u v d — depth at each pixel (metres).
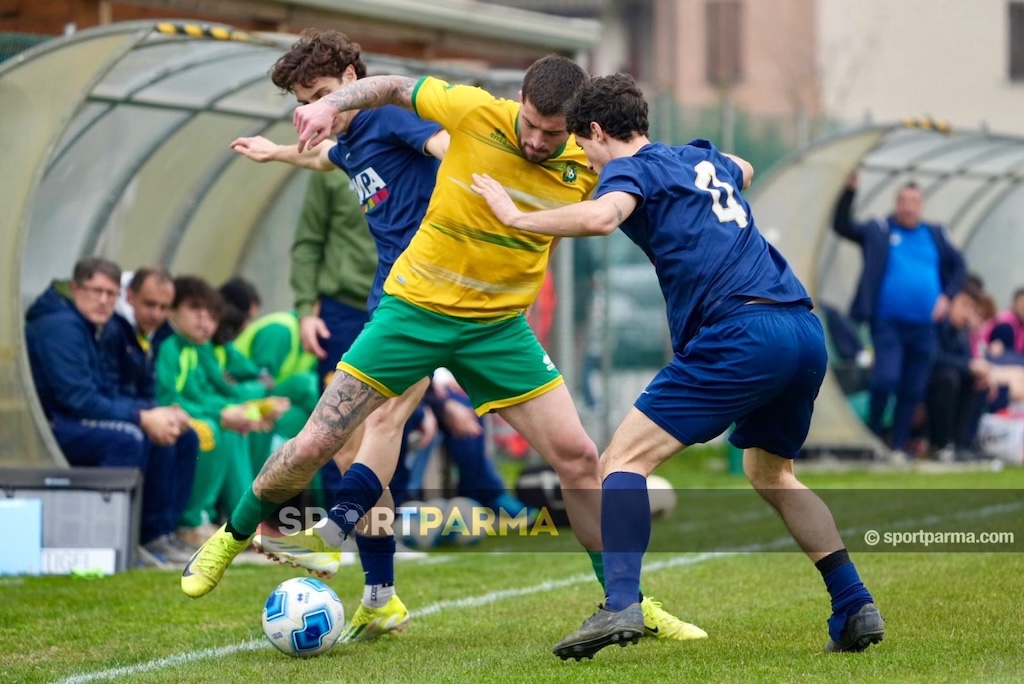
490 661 16.97
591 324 52.78
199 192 36.22
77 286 27.03
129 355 28.41
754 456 17.62
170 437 26.98
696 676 15.46
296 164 20.92
